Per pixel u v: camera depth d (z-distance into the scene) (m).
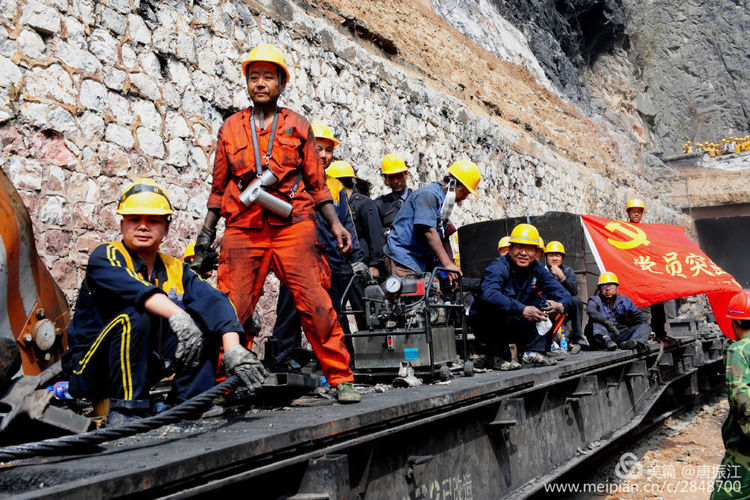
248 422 2.81
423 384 4.21
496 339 5.30
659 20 56.16
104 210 6.19
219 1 7.99
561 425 4.95
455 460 3.44
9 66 5.53
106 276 2.90
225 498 2.07
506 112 19.89
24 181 5.52
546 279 5.50
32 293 3.41
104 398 3.00
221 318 2.94
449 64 18.84
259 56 3.46
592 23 46.03
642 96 52.59
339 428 2.54
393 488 2.89
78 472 1.90
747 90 53.56
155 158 6.83
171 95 7.13
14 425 2.26
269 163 3.40
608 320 7.38
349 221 5.23
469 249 9.06
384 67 11.73
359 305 5.30
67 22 6.06
